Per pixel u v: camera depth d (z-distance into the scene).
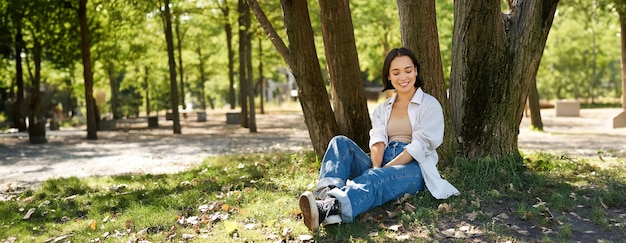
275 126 23.45
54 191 6.52
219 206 4.89
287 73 66.94
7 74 27.44
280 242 3.66
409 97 4.38
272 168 7.06
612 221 3.83
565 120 25.52
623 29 20.91
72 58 20.88
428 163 4.26
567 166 6.08
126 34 23.33
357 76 6.96
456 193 4.36
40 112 21.05
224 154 11.55
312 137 7.11
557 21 41.59
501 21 5.66
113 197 5.73
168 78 41.47
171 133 20.27
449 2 24.33
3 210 5.36
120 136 19.14
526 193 4.63
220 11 23.47
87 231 4.35
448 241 3.53
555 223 3.79
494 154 5.73
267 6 18.97
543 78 42.91
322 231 3.82
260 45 29.41
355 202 3.78
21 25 19.36
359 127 7.04
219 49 35.19
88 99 17.83
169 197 5.44
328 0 6.66
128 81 39.97
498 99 5.70
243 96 22.83
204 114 29.20
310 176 6.12
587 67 41.88
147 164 10.20
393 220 4.00
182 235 3.98
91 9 19.86
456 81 5.84
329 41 6.84
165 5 19.06
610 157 7.87
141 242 3.88
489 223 3.83
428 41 5.55
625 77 21.05
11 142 16.84
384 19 26.80
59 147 14.80
